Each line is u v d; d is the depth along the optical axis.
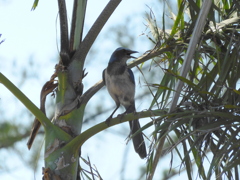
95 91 10.85
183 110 9.05
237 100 8.98
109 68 12.52
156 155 8.70
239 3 10.35
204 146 8.77
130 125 11.80
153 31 11.13
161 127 8.40
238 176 8.66
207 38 10.41
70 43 10.82
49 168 9.91
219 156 8.05
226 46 10.27
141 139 11.65
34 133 10.72
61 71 10.58
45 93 10.70
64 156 9.92
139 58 11.09
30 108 10.05
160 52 10.85
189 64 8.73
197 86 8.75
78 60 10.73
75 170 10.01
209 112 8.41
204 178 9.27
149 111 9.48
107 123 9.80
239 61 9.41
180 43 10.63
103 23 10.88
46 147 10.11
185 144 9.33
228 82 9.48
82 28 10.98
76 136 10.22
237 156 7.88
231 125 8.16
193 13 10.74
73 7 10.90
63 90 10.49
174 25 10.74
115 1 10.86
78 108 10.52
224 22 10.41
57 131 10.16
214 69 9.80
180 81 8.80
